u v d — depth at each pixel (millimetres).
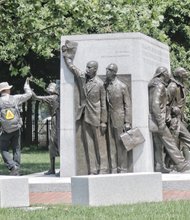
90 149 15062
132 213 9547
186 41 34406
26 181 11195
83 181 10797
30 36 19609
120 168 14945
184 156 16297
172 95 15898
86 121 14984
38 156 30156
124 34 15156
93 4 18703
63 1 18469
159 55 16719
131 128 15008
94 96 14922
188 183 13461
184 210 9805
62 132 15320
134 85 15047
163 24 33312
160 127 15297
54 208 10492
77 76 15156
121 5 19422
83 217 9273
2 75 35250
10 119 15820
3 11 19078
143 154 14992
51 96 16000
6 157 16016
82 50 15312
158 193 11352
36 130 41750
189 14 33188
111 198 10867
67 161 15281
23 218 9359
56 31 19266
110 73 14867
